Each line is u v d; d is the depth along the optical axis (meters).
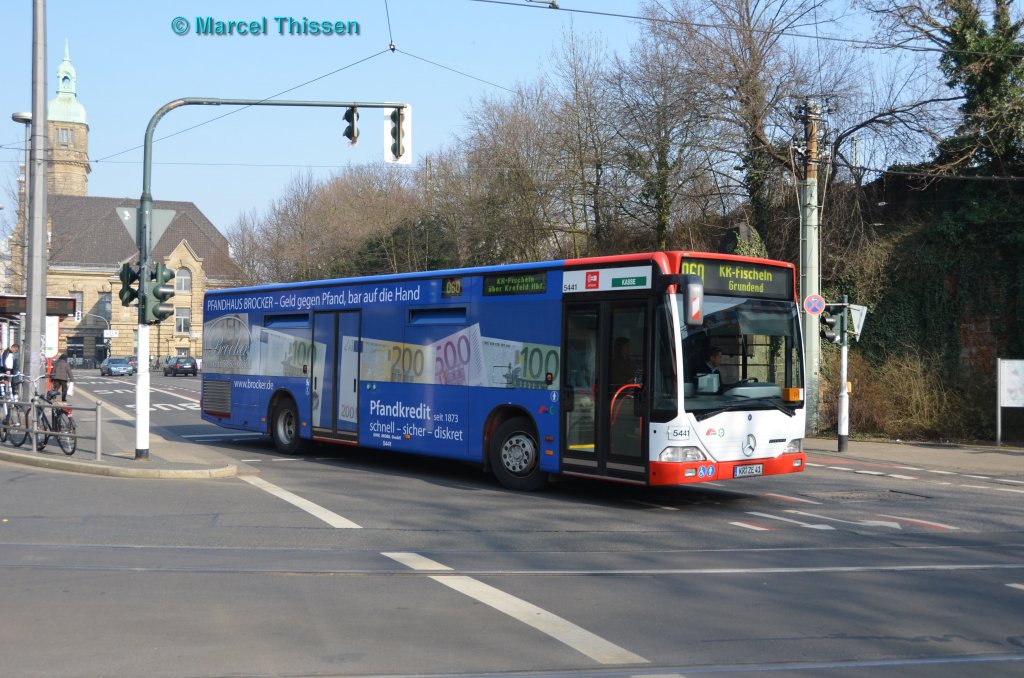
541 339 12.73
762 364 12.02
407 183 57.53
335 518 10.84
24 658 5.51
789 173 27.44
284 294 17.67
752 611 6.87
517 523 10.76
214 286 98.94
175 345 97.19
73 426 16.31
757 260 12.10
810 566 8.56
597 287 12.05
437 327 14.36
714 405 11.38
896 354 24.91
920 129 25.83
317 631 6.16
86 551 8.73
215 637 5.98
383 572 8.00
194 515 10.89
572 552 9.08
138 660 5.49
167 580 7.58
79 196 100.94
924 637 6.27
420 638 6.04
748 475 11.67
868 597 7.35
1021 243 23.45
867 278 25.69
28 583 7.43
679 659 5.70
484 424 13.52
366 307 15.71
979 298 24.09
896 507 12.63
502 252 39.34
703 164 30.25
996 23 24.77
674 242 31.91
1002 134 24.03
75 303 27.33
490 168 38.53
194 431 23.39
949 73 25.17
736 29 27.53
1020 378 20.62
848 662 5.71
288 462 16.75
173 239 98.56
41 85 19.52
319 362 16.70
